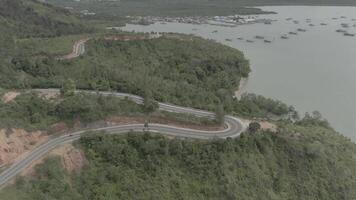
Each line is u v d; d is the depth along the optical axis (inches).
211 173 5191.9
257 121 6545.3
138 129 5620.1
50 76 7440.9
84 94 6077.8
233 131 5999.0
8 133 4751.5
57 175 4542.3
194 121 5994.1
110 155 5012.3
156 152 5196.9
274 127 6363.2
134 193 4714.6
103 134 5211.6
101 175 4763.8
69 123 5315.0
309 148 5940.0
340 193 5698.8
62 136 5172.2
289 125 6712.6
